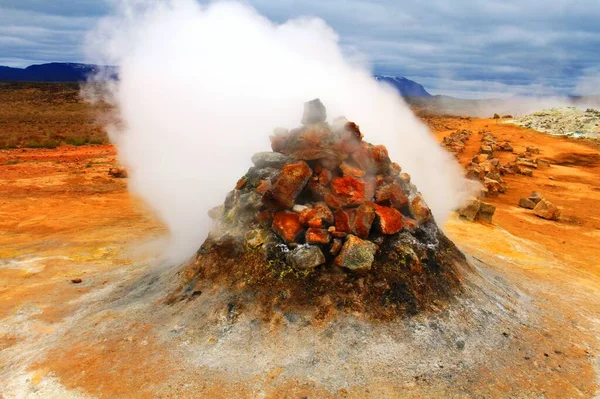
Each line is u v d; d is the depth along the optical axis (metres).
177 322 6.47
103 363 5.79
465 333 6.29
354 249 6.49
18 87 72.19
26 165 22.30
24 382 5.54
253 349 5.84
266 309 6.32
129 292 7.96
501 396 5.31
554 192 20.84
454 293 6.91
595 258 11.50
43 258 10.12
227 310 6.43
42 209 14.59
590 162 29.88
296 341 5.90
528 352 6.18
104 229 12.37
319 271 6.55
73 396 5.25
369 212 6.87
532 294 8.23
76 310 7.55
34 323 7.13
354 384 5.32
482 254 10.34
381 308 6.30
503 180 22.06
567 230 14.44
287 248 6.77
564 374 5.80
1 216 13.64
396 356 5.73
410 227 7.32
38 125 40.00
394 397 5.16
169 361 5.75
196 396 5.17
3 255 10.34
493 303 7.17
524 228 14.26
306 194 7.35
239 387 5.28
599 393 5.50
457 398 5.22
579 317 7.43
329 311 6.20
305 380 5.36
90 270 9.42
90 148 29.73
